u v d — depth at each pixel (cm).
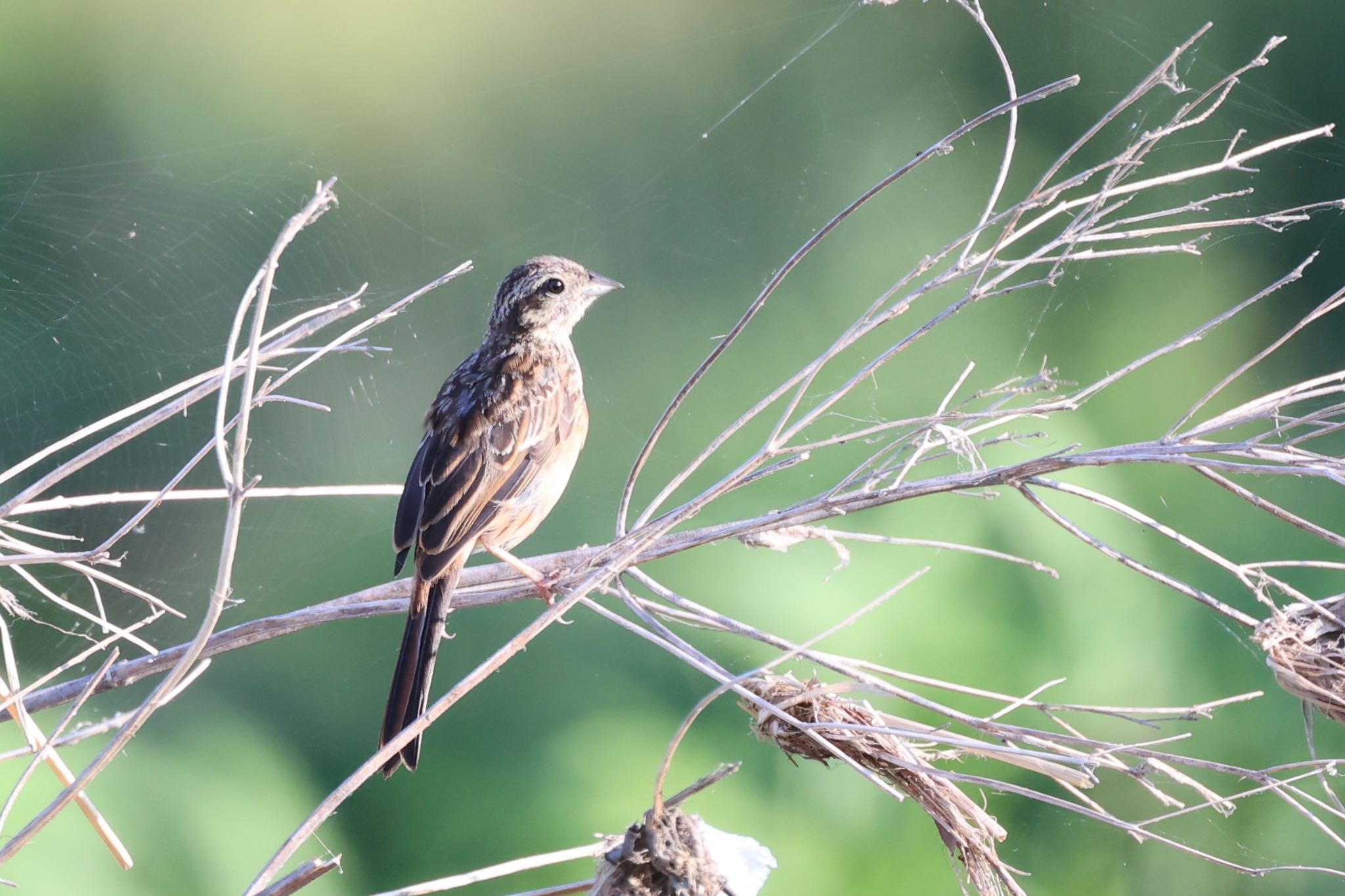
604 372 1430
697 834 405
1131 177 1302
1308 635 434
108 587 1229
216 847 981
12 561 436
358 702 1162
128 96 1502
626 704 1020
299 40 1528
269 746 1088
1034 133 1441
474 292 1480
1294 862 895
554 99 1549
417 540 680
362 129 1508
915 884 899
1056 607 969
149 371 1295
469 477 719
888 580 987
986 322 1326
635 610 471
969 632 954
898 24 1515
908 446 480
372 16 1534
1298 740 921
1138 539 1010
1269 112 1259
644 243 1519
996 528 998
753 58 1561
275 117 1518
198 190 1412
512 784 990
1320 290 1235
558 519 1288
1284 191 1253
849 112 1527
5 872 857
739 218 1525
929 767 420
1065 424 1080
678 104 1561
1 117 1444
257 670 1155
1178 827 921
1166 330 1260
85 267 1291
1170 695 950
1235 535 1020
